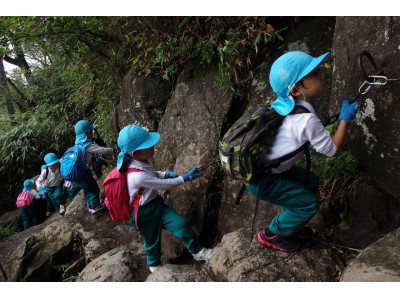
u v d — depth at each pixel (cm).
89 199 416
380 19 166
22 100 879
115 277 280
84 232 394
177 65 359
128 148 244
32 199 597
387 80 153
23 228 669
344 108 168
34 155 743
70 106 707
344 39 191
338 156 225
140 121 409
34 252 395
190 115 332
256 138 173
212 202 305
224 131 312
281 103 176
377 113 174
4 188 737
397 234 179
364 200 222
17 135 743
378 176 190
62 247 394
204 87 331
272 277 195
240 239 224
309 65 167
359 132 190
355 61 182
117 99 496
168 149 338
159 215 260
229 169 182
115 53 467
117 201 250
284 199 190
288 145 173
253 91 300
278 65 173
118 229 386
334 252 212
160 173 271
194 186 306
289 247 207
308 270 198
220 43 314
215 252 229
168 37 354
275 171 185
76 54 519
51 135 745
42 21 402
